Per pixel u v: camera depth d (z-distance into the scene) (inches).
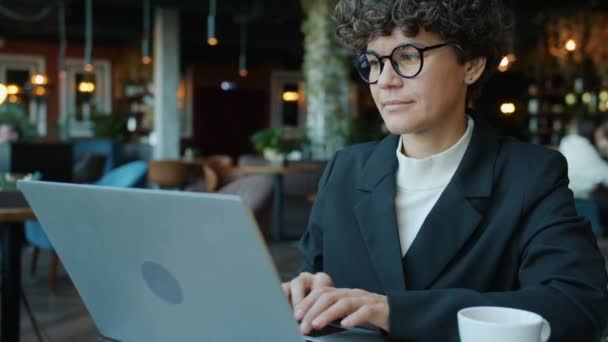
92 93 732.0
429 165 45.1
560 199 43.0
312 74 348.2
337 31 45.7
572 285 38.8
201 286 31.7
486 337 29.1
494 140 45.6
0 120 395.5
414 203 45.5
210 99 786.8
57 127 668.7
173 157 524.1
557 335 36.6
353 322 36.3
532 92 547.5
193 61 733.3
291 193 340.8
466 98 47.1
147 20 477.4
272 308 29.6
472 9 41.8
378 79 42.9
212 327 32.8
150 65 638.5
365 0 42.5
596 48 419.5
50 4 491.2
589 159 194.2
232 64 757.9
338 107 346.3
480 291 42.8
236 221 27.9
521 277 41.8
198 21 625.6
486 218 43.5
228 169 249.1
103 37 679.1
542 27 428.5
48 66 710.5
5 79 695.7
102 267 36.5
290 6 510.3
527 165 44.2
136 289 35.5
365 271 46.4
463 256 43.4
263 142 299.1
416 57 41.8
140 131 663.8
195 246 30.3
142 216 31.5
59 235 37.7
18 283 108.9
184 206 29.3
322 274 43.6
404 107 42.6
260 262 28.4
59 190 34.8
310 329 36.9
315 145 346.0
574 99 516.4
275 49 750.5
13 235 108.0
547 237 41.3
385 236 45.1
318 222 51.7
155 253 32.6
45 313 167.8
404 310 36.6
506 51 46.8
